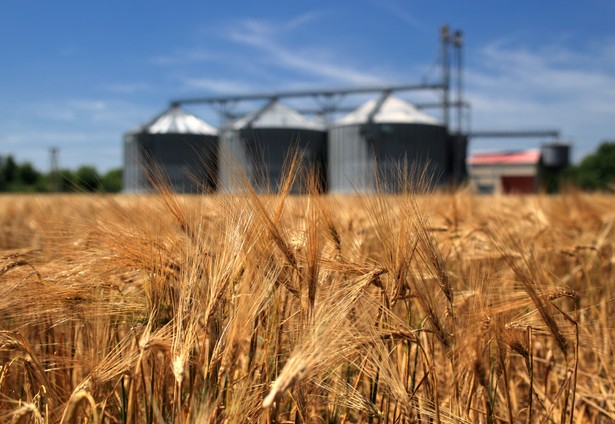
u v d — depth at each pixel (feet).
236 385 8.40
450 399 9.90
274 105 216.33
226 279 8.29
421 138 194.70
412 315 12.41
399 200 9.91
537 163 290.76
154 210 10.31
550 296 9.74
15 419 6.66
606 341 12.75
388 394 9.15
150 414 8.42
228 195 9.11
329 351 7.71
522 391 13.64
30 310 9.16
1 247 21.04
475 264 11.81
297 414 9.13
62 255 11.04
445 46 232.53
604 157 285.23
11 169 225.76
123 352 8.57
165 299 8.86
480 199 34.40
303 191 10.20
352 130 194.39
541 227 22.11
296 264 8.86
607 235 26.27
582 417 11.66
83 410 8.45
